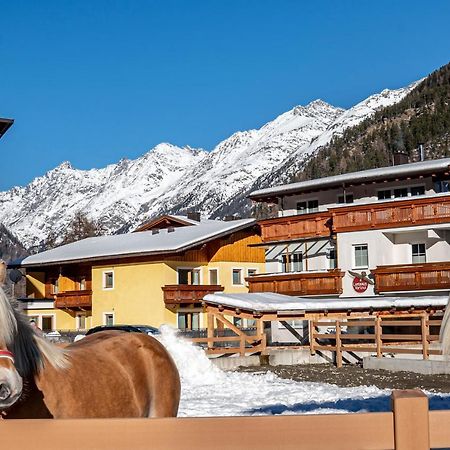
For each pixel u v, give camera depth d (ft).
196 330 134.21
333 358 94.94
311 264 143.33
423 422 10.08
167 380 19.19
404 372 77.05
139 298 154.92
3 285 14.96
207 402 52.21
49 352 15.75
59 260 167.84
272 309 94.48
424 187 133.28
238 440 10.05
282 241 146.20
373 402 50.62
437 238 125.70
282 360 93.35
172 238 156.56
